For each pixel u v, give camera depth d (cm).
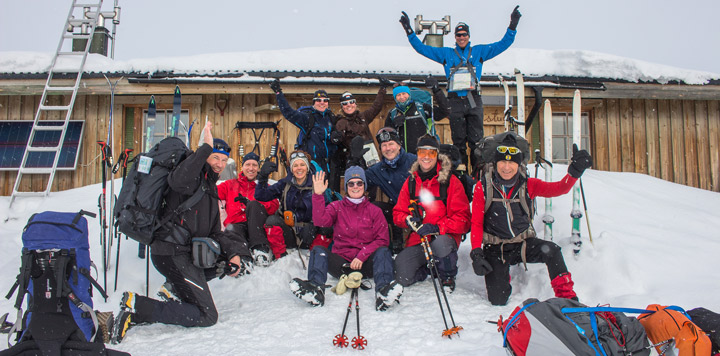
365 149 564
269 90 676
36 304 286
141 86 681
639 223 537
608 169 749
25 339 282
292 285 395
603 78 710
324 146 588
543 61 736
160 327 367
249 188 548
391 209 539
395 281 387
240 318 384
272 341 336
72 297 288
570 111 773
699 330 254
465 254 523
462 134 611
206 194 379
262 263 486
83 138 723
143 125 743
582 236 483
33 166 703
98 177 716
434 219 448
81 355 271
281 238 502
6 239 534
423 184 462
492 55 620
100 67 698
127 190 349
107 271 462
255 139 703
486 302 413
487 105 710
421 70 697
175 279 359
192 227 368
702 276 425
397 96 596
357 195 453
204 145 342
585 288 421
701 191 695
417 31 802
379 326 359
